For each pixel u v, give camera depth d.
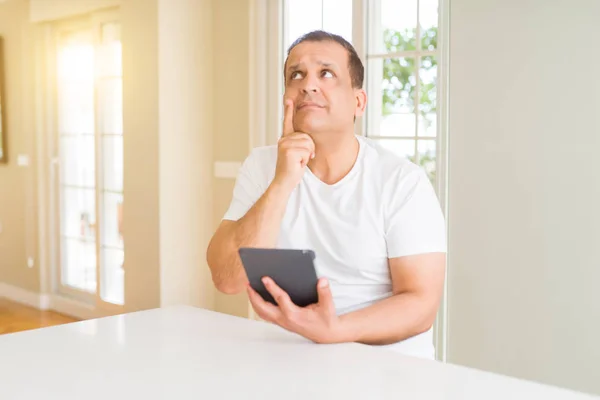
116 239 4.52
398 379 1.07
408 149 3.29
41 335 1.35
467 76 2.87
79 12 4.52
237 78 4.00
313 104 1.43
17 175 5.20
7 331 4.38
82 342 1.29
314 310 1.25
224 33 4.07
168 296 4.04
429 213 1.45
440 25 2.95
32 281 5.12
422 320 1.38
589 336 2.60
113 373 1.11
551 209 2.67
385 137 3.38
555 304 2.68
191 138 4.09
